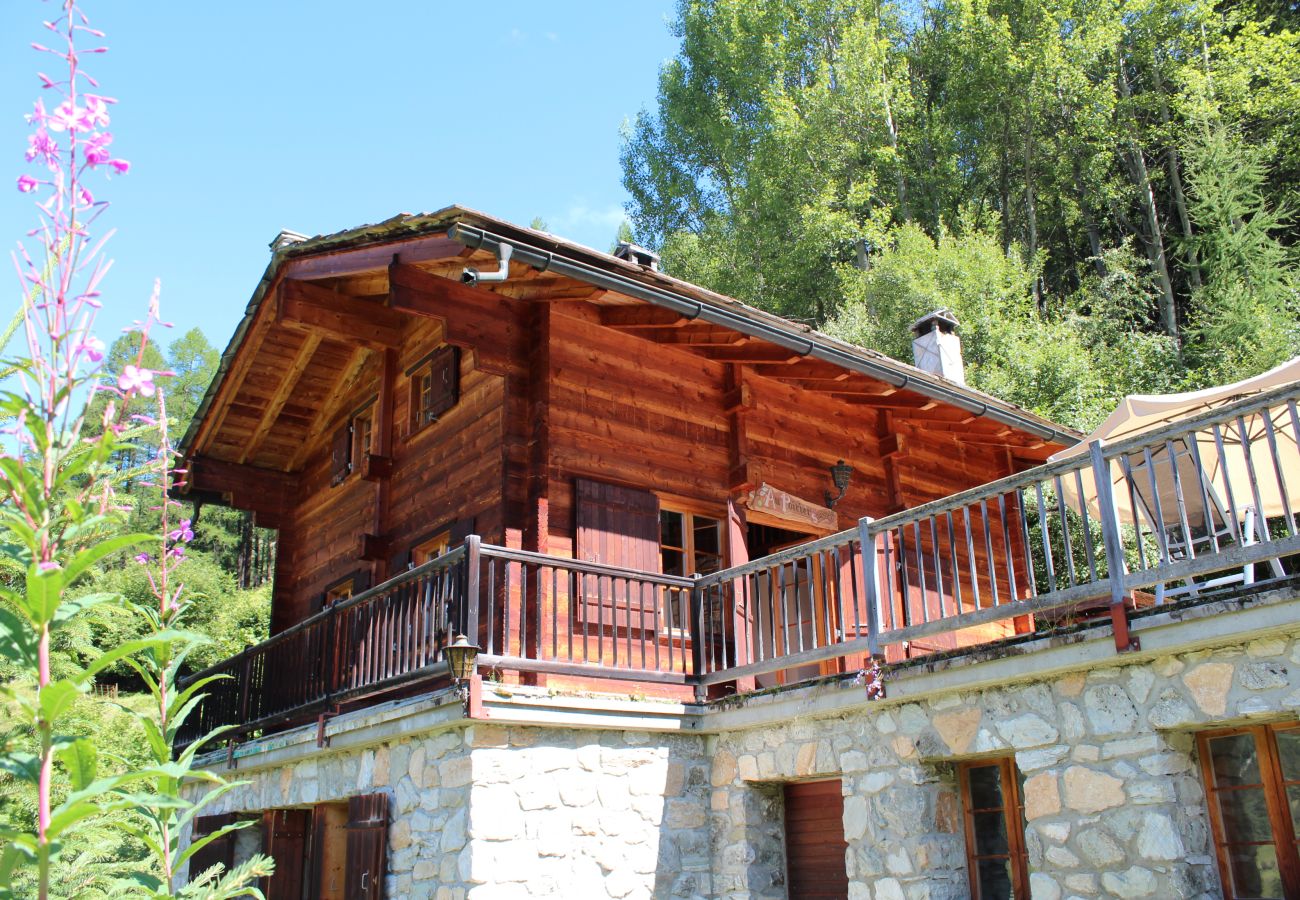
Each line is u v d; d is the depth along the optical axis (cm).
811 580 692
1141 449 519
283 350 1037
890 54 2597
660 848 708
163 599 311
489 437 816
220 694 1012
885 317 2030
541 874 646
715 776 748
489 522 793
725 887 720
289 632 868
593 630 779
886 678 621
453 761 651
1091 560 529
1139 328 2130
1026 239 2506
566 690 691
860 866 638
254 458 1201
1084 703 540
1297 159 2172
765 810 730
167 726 303
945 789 624
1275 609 458
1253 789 509
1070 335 1914
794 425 970
